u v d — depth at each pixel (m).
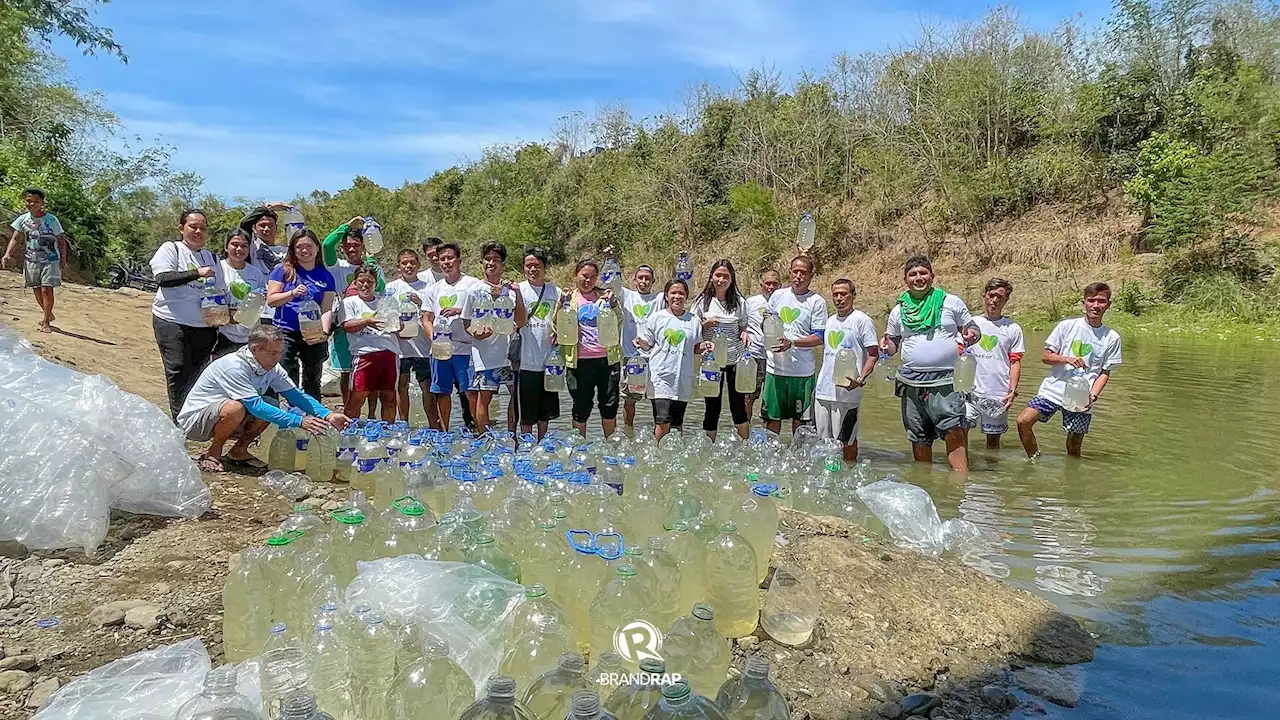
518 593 3.13
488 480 4.41
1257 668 3.53
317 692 2.72
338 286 7.34
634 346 8.02
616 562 3.25
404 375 8.21
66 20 20.05
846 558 4.39
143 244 30.62
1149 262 20.80
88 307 13.34
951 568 4.49
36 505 4.08
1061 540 5.19
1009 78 28.34
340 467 5.87
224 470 5.77
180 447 4.86
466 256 43.53
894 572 4.30
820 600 3.96
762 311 7.78
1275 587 4.41
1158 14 25.59
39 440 4.20
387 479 5.05
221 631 3.51
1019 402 10.13
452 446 5.43
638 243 35.59
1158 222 20.48
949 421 6.82
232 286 6.51
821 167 31.47
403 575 3.10
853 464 7.09
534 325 7.12
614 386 7.48
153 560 4.15
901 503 5.17
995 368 7.57
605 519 3.95
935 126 28.61
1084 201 24.28
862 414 9.49
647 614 3.14
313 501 5.21
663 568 3.29
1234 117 20.59
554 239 41.12
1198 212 19.12
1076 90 26.83
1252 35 24.47
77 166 27.72
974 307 21.77
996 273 23.58
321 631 2.78
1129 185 21.98
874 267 27.03
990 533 5.30
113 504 4.62
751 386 7.64
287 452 6.03
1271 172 19.92
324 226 52.38
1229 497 6.08
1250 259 18.70
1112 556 4.90
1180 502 5.97
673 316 7.16
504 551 3.64
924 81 30.12
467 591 3.07
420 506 3.85
